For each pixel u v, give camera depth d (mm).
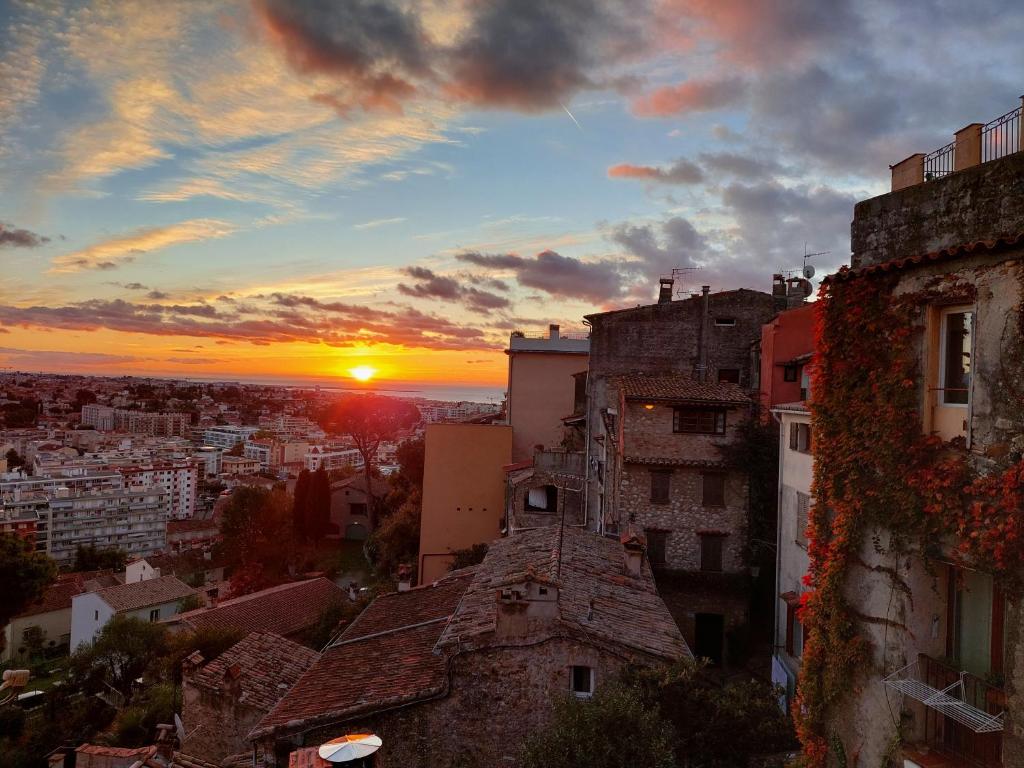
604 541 23219
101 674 39688
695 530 28000
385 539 58156
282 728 13898
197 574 90812
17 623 74688
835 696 10016
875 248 11133
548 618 13852
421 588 24844
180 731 20656
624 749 11711
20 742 33562
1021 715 7406
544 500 37875
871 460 9641
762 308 37938
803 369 28594
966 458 8320
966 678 8406
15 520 136250
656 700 13070
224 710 19188
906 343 9328
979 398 8242
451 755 13664
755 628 27750
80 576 93125
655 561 27969
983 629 8758
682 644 15023
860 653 9617
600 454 35750
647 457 28141
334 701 14836
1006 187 9109
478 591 17844
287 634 44969
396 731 13789
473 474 46406
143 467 181750
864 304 10039
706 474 28172
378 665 16781
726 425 28156
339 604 45312
